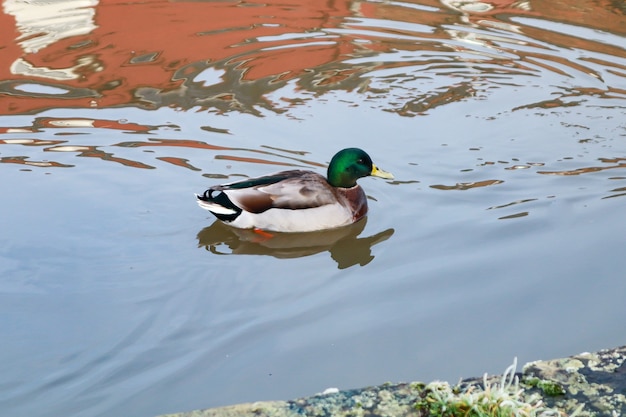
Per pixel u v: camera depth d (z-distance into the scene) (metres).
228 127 12.16
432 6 17.48
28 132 11.85
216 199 9.58
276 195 9.66
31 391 6.56
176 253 8.88
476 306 7.89
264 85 13.67
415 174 10.92
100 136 11.79
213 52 14.99
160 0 17.69
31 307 7.77
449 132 12.12
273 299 8.05
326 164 11.05
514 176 10.82
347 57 14.84
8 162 10.90
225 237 9.38
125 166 10.86
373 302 8.00
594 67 14.37
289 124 12.31
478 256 8.89
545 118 12.55
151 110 12.72
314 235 9.61
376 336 7.39
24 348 7.12
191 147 11.48
